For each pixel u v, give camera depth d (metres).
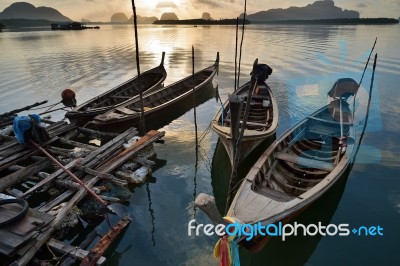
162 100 16.66
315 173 8.52
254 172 7.78
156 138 11.34
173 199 9.05
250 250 6.16
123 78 23.55
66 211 7.38
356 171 10.22
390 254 6.87
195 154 11.86
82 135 12.96
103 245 6.56
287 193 7.85
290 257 6.93
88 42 52.50
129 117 12.55
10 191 8.59
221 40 54.88
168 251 7.09
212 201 4.88
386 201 8.73
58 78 23.39
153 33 88.56
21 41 53.19
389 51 32.16
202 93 19.14
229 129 9.52
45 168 10.28
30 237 6.12
